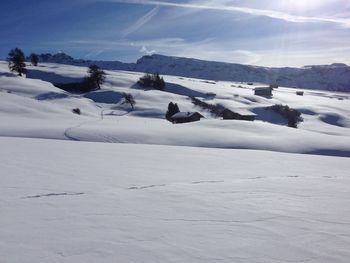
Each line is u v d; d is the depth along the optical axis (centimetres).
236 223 737
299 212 837
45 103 6912
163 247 595
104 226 683
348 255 598
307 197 995
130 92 10019
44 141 2175
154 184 1067
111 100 9356
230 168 1490
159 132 3603
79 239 612
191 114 6450
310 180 1262
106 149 1930
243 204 889
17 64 11244
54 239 608
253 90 15112
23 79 9275
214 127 4306
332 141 3500
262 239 654
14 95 6612
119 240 616
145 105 8806
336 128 8569
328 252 607
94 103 8781
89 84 10875
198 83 15200
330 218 796
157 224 708
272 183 1173
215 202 895
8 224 673
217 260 557
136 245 598
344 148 3238
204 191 1009
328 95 19088
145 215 762
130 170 1293
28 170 1179
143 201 874
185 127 4228
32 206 793
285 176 1329
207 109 9312
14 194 883
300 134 3988
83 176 1133
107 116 7262
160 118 7788
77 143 2161
